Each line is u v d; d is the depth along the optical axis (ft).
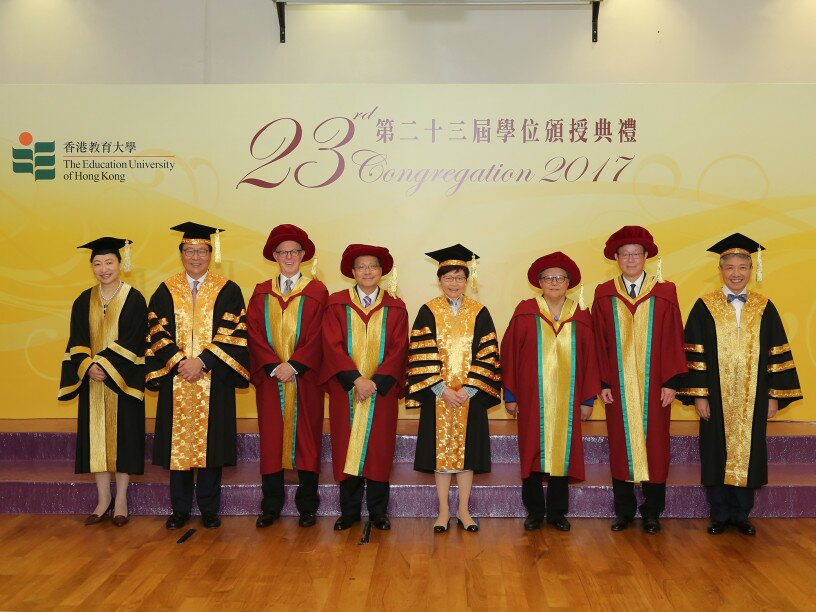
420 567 11.90
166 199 17.93
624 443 13.52
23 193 17.92
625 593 10.97
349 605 10.55
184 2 18.31
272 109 17.87
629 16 18.13
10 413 18.02
